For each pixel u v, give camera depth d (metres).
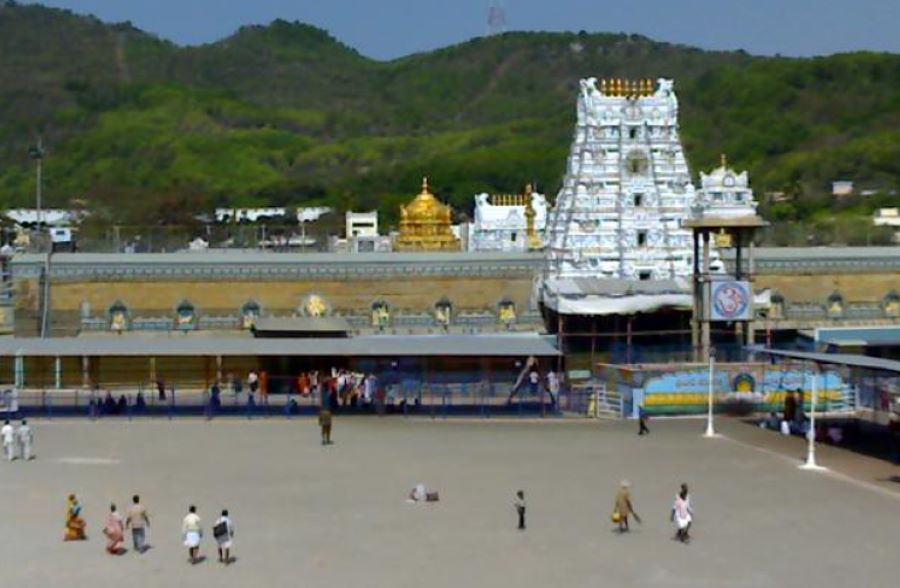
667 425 81.69
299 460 67.88
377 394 87.81
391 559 47.03
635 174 106.00
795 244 139.50
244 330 109.94
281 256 111.31
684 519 49.84
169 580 44.25
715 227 90.38
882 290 115.81
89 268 109.00
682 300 98.25
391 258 111.69
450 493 58.91
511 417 85.88
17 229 166.50
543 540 49.94
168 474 63.62
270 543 49.41
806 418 82.00
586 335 97.62
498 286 111.88
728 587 43.50
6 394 86.56
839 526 52.44
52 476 62.94
